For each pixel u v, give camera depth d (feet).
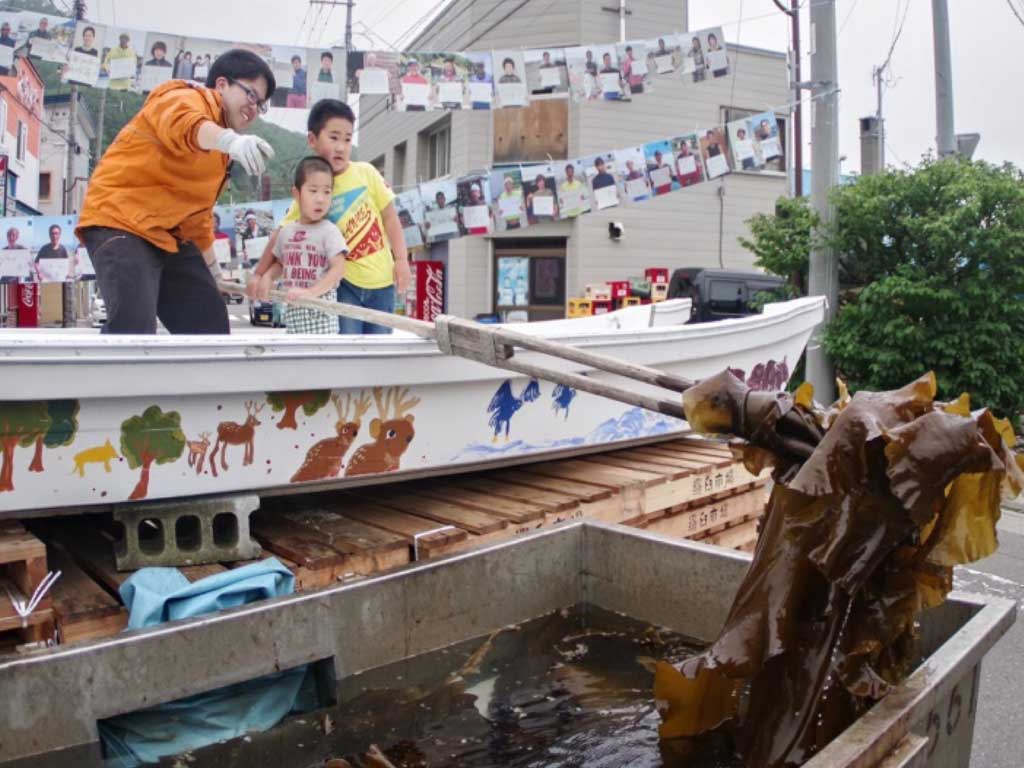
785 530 6.36
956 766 6.21
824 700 6.12
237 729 7.08
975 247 28.17
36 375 8.11
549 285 51.55
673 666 6.67
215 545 9.44
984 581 16.97
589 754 6.70
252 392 9.41
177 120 9.86
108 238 10.48
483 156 50.47
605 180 20.27
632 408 13.99
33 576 7.99
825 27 29.66
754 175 54.49
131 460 8.82
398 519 10.74
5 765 6.03
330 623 7.41
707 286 39.24
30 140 75.82
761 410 6.46
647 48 20.36
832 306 30.48
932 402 6.13
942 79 38.52
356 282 14.15
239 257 17.69
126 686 6.47
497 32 50.78
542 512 10.94
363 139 74.23
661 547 8.75
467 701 7.55
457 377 11.07
